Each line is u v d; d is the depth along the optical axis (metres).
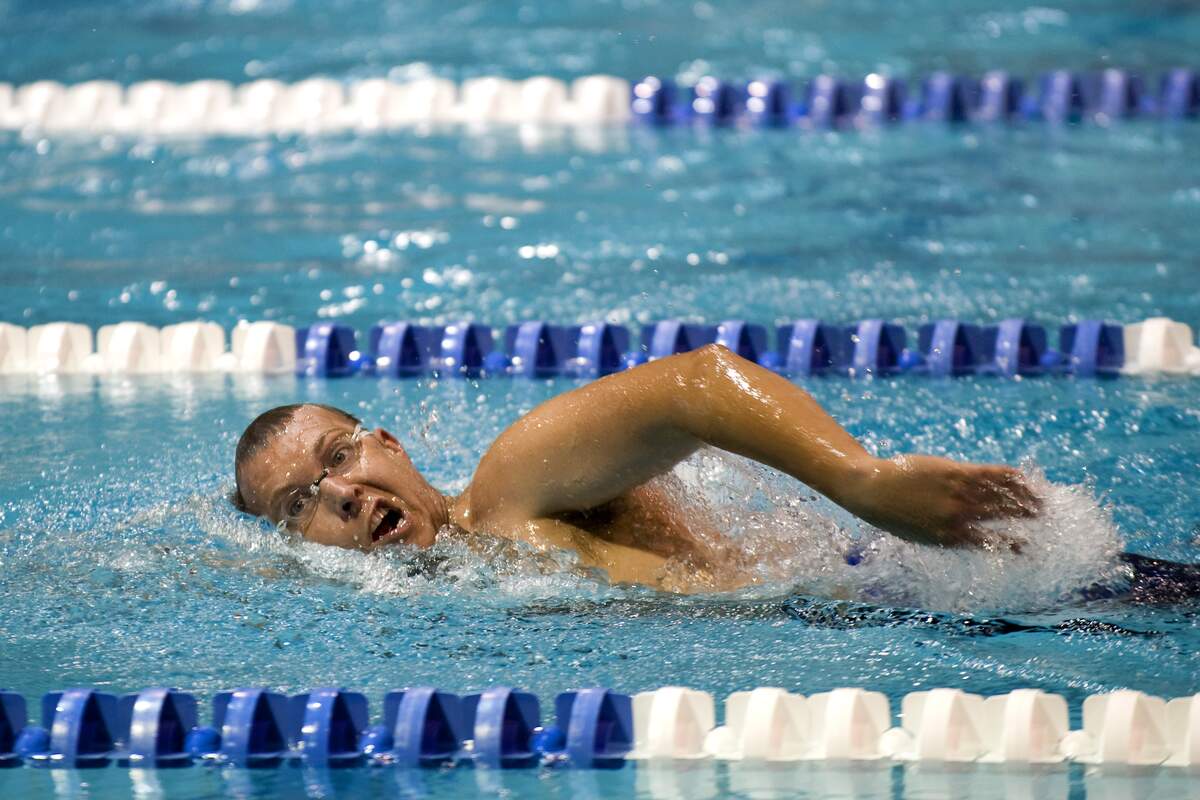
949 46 31.02
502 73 29.89
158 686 9.05
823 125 27.19
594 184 23.70
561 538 10.05
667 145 26.14
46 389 16.27
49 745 8.55
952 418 14.27
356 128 28.00
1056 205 21.55
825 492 8.72
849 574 10.13
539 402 15.39
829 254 19.70
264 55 32.00
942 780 7.90
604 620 9.77
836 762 8.19
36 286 19.45
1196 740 7.93
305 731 8.45
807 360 16.11
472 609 10.00
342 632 9.77
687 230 21.00
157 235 21.69
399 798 7.85
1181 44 30.28
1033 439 13.53
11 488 12.67
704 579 10.12
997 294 17.81
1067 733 8.24
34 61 31.78
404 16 35.59
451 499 10.99
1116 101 26.86
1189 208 21.16
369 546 10.43
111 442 14.06
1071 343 16.25
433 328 17.05
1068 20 32.97
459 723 8.57
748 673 9.02
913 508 8.54
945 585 9.77
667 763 8.28
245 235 21.56
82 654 9.52
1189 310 17.11
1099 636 9.30
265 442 10.76
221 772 8.27
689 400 9.03
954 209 21.61
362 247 20.77
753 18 34.44
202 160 26.00
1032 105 27.11
